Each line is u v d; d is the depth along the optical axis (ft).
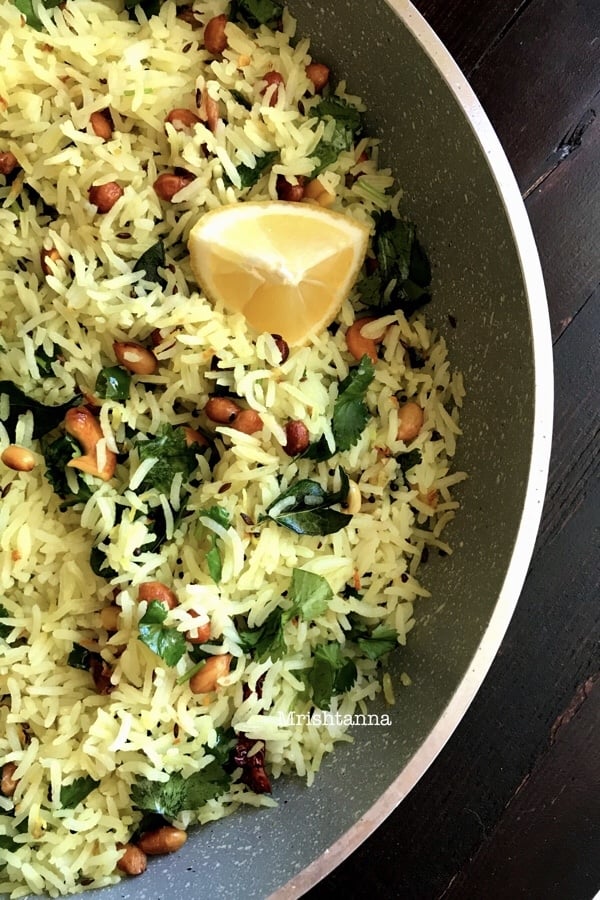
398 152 1.43
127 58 1.36
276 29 1.43
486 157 1.32
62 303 1.36
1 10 1.35
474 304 1.40
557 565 1.54
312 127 1.42
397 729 1.38
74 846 1.35
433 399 1.43
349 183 1.44
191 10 1.41
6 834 1.35
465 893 1.50
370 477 1.41
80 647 1.37
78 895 1.35
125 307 1.35
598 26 1.54
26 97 1.35
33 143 1.36
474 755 1.52
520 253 1.32
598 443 1.55
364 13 1.36
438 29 1.54
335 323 1.43
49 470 1.36
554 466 1.54
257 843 1.37
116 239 1.36
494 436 1.38
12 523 1.35
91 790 1.36
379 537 1.40
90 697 1.36
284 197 1.40
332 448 1.39
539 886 1.51
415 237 1.44
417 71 1.35
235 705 1.37
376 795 1.32
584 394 1.54
